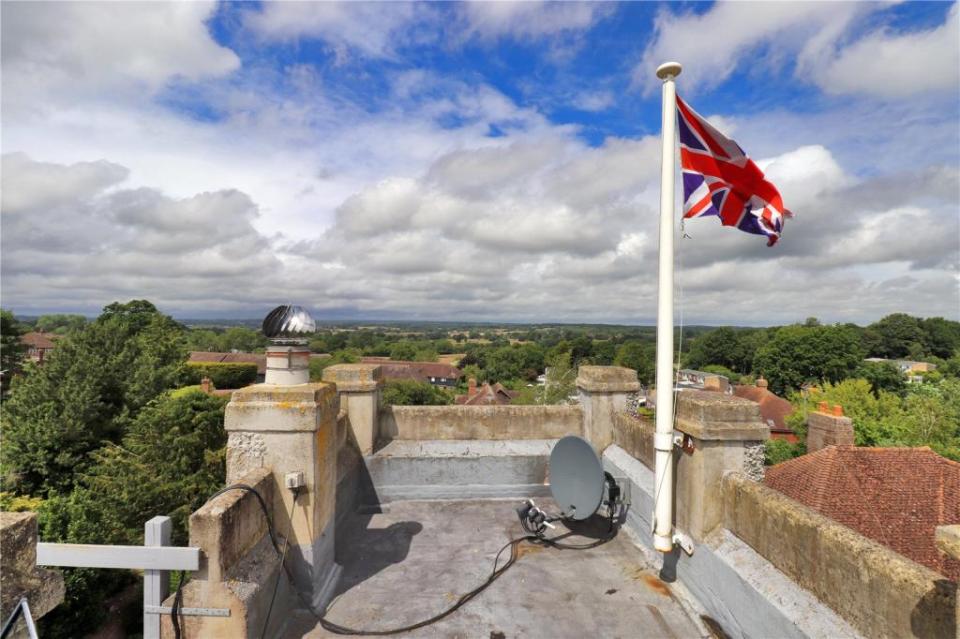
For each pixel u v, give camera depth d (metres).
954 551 1.71
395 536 5.27
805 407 31.50
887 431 25.19
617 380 6.21
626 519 5.41
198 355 61.31
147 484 15.29
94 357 22.08
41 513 12.71
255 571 3.22
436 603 3.99
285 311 4.01
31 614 1.72
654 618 3.80
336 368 6.24
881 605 2.39
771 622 3.03
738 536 3.62
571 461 5.27
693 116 4.45
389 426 6.52
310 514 3.80
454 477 6.26
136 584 11.32
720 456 3.87
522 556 4.81
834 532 2.73
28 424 19.14
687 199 4.38
